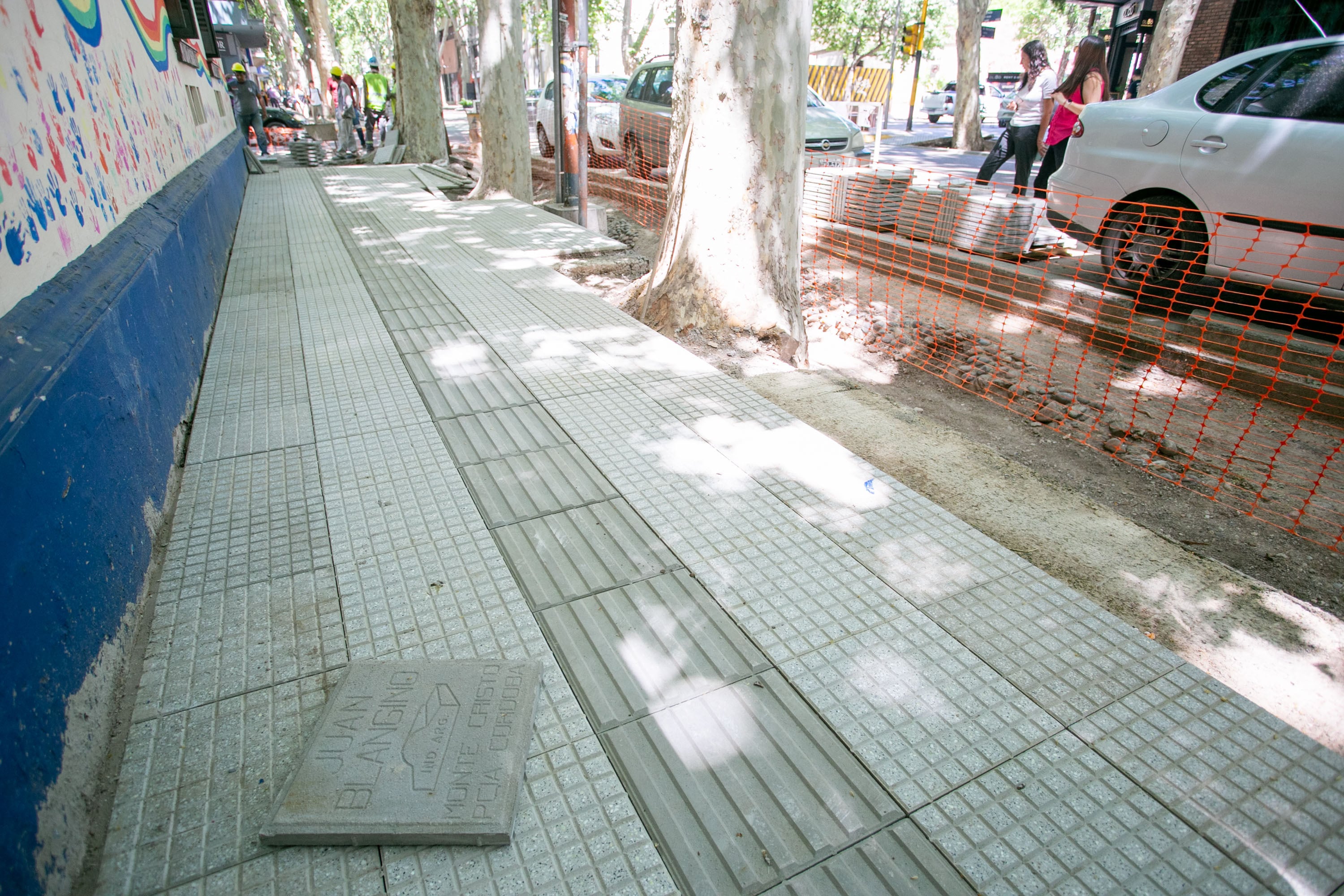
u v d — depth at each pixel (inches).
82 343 82.1
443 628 88.3
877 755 73.0
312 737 72.4
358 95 892.6
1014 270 245.1
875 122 565.0
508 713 75.8
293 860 62.8
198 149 262.2
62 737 62.9
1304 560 121.3
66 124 101.1
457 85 2207.2
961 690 80.7
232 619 89.2
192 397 144.5
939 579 98.3
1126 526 120.4
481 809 65.6
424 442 131.3
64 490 71.6
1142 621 97.3
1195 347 195.2
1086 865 63.4
